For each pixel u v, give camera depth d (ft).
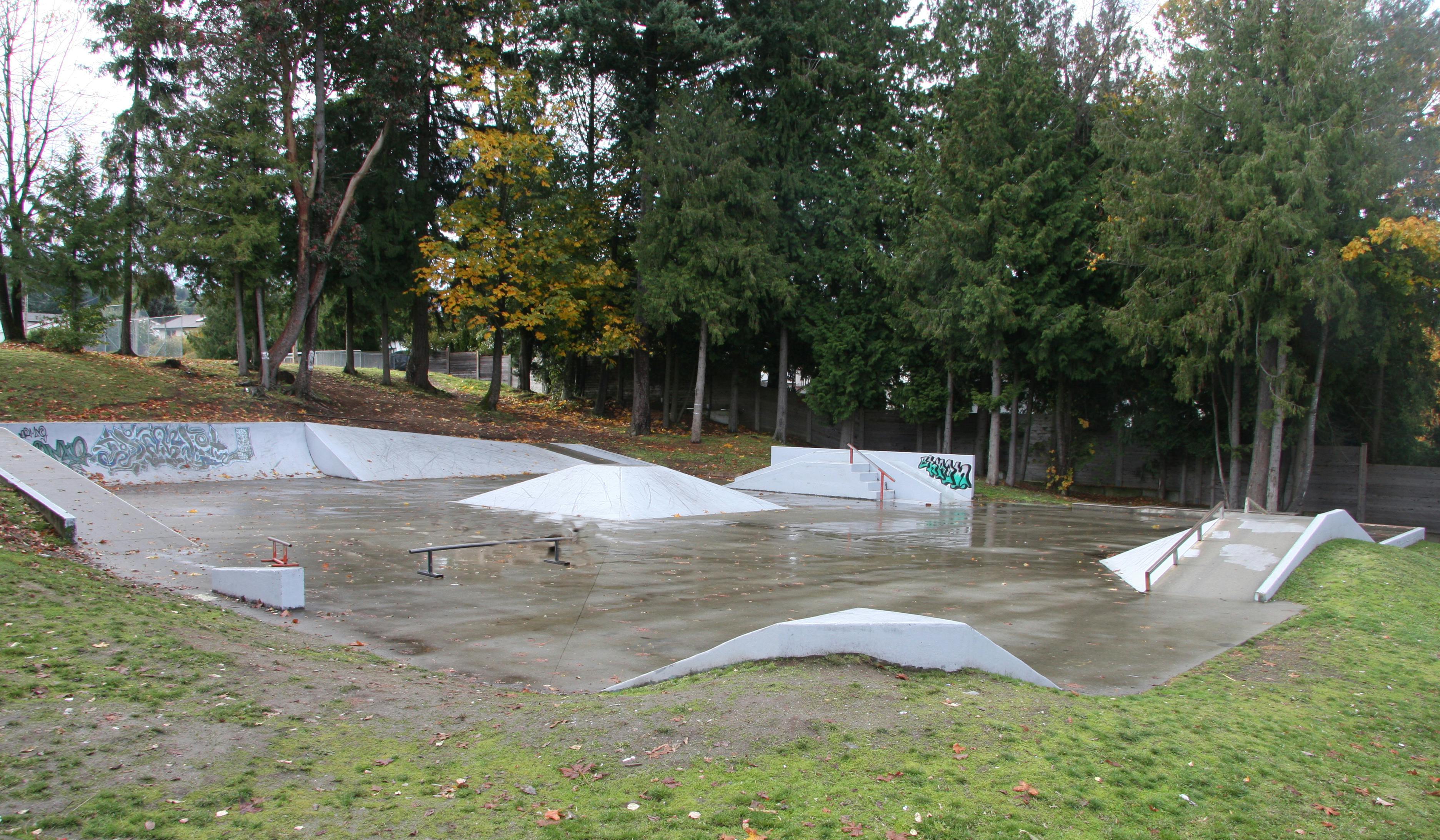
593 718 17.81
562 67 91.91
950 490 82.12
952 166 83.05
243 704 17.51
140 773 13.93
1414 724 23.54
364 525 48.06
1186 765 18.25
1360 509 85.15
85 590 26.53
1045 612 34.50
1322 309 63.10
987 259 84.53
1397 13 70.54
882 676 21.39
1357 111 63.77
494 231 94.27
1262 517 51.13
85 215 78.89
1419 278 66.54
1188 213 68.54
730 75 99.45
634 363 106.83
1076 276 83.56
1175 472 101.76
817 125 100.73
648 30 91.30
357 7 82.64
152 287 86.89
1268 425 69.92
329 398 91.56
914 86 101.24
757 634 22.71
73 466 56.70
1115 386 93.50
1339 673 27.73
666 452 97.91
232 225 80.69
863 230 98.99
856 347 100.78
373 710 18.13
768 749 16.42
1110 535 58.85
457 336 158.92
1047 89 81.97
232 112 78.28
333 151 94.53
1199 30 71.92
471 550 42.78
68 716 15.87
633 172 103.30
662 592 34.99
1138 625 33.12
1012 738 18.03
